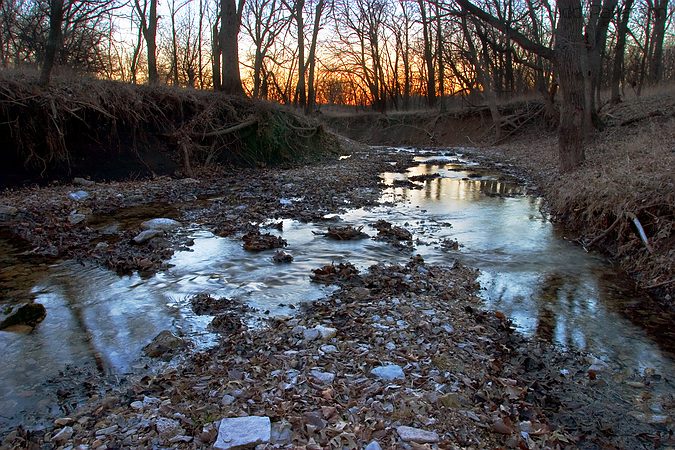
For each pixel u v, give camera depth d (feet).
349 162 70.69
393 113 144.25
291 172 56.24
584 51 42.42
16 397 12.60
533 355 15.25
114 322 17.25
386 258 25.03
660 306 19.25
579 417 12.21
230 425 10.59
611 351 15.65
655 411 12.48
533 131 99.09
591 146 60.29
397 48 164.04
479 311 18.34
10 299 19.19
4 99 41.06
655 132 50.49
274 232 29.76
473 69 124.67
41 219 31.40
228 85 66.49
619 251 24.91
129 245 26.50
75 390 12.95
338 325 16.49
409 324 16.47
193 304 18.79
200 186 45.57
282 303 19.01
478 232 30.66
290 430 10.59
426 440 10.37
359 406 11.62
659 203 24.71
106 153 47.37
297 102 120.98
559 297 20.18
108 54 88.33
